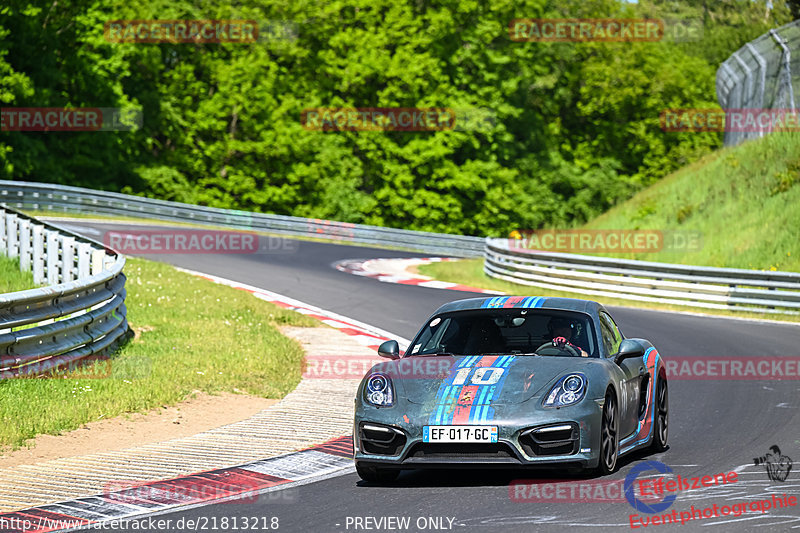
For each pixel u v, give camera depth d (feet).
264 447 58.85
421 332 56.39
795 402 73.41
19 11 286.46
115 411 66.69
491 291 156.46
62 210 248.73
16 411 62.49
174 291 126.93
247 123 366.84
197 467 53.36
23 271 122.93
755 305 141.59
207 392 76.13
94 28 313.73
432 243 271.90
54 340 75.61
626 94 426.92
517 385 48.24
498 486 47.42
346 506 44.45
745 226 192.54
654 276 152.25
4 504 45.44
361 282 161.07
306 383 82.84
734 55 254.68
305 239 252.83
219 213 263.90
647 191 240.73
